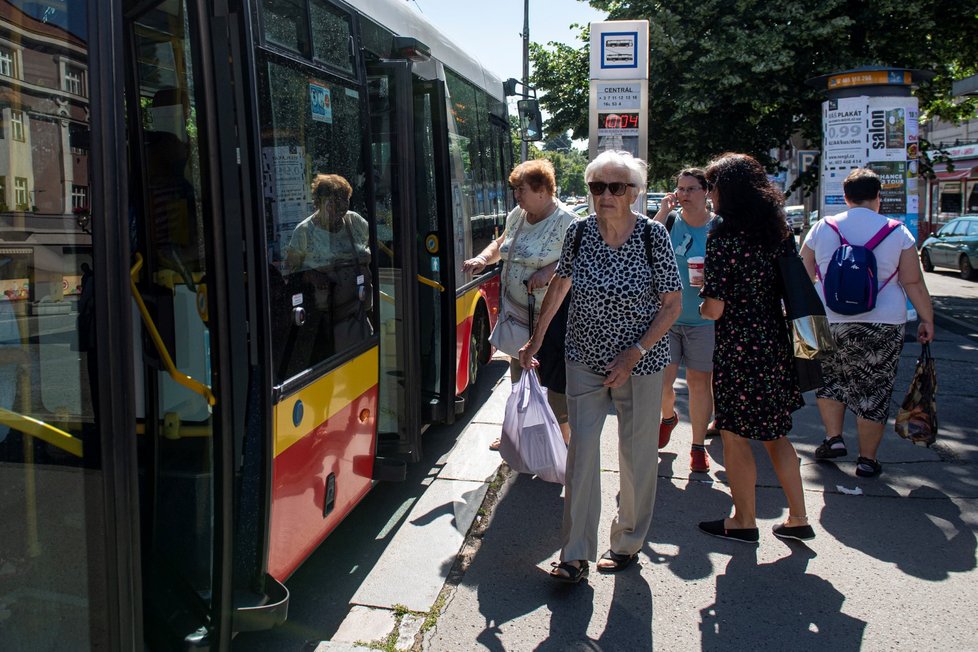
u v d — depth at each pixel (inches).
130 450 88.4
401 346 194.5
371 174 168.2
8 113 82.7
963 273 770.8
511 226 212.7
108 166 86.4
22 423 84.0
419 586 157.1
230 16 116.3
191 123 110.6
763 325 160.7
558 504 196.9
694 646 136.2
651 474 155.6
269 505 117.1
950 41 577.3
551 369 196.5
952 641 137.1
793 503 170.9
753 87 543.8
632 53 336.2
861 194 208.7
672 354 216.8
